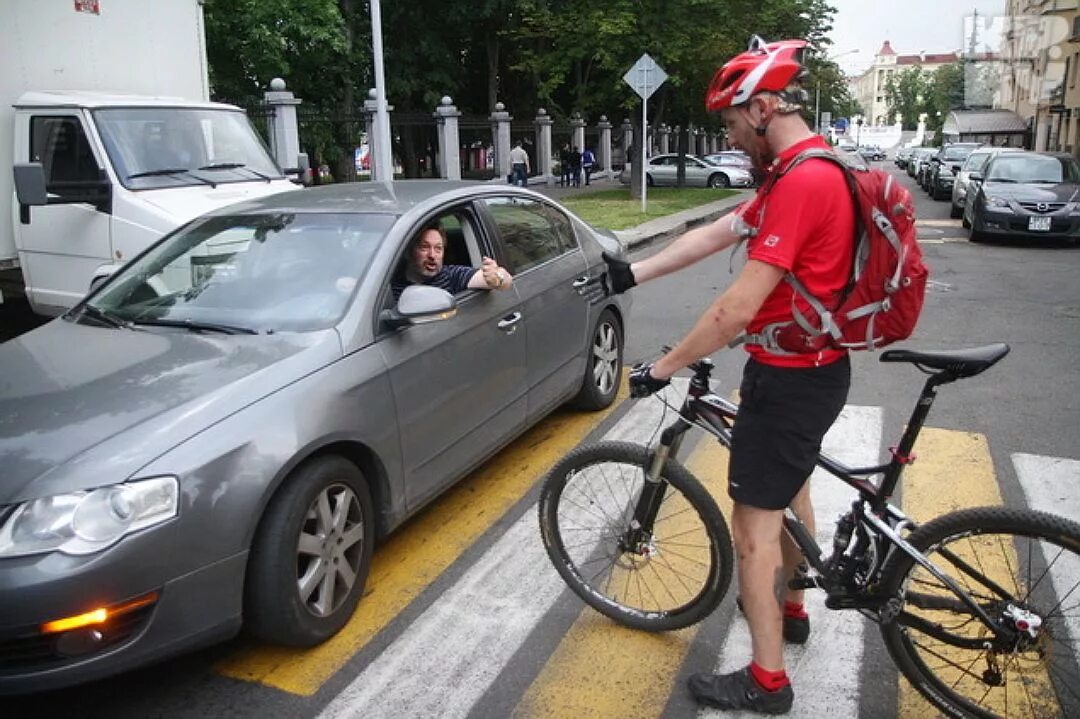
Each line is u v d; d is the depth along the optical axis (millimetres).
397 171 28812
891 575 2658
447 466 3936
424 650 3195
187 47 8742
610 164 37156
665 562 3195
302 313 3541
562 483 3342
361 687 2988
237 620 2879
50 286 7227
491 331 4219
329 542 3195
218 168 7512
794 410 2480
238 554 2836
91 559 2523
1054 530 2510
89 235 6863
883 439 5195
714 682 2826
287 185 7824
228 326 3535
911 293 2371
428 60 30625
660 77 19219
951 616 2646
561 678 3021
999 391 6109
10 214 7332
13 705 2928
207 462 2770
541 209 5207
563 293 5004
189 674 3074
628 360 7160
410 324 3607
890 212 2328
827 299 2359
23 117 7133
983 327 8211
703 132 53125
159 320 3670
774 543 2650
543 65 25453
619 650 3178
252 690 2982
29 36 7297
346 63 27219
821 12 33094
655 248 15188
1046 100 45094
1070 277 11047
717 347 2408
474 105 35844
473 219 4473
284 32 22109
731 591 3553
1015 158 15641
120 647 2615
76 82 7703
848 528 2768
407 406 3596
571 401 5676
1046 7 45312
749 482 2580
